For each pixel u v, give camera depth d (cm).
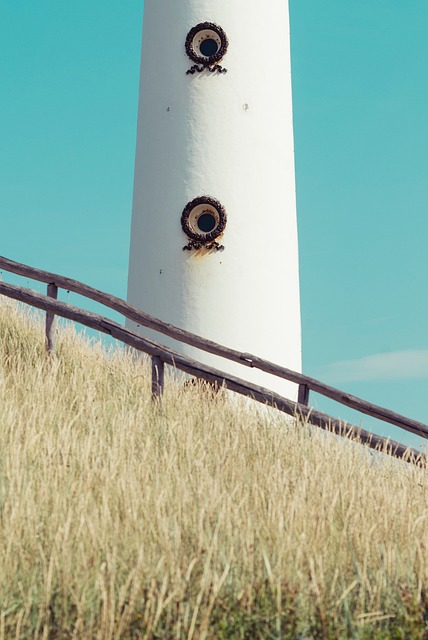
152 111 2603
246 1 2614
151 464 1047
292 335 2570
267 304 2505
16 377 1391
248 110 2559
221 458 1123
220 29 2570
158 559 780
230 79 2561
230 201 2506
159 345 1503
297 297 2625
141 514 867
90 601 718
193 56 2564
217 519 857
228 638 725
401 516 964
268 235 2534
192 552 784
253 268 2497
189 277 2481
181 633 708
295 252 2642
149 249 2539
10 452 980
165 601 711
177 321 2477
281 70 2661
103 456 1013
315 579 753
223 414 1385
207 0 2591
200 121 2541
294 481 1045
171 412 1380
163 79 2595
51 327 1595
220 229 2481
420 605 784
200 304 2467
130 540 809
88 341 1684
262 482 1030
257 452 1207
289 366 2548
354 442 1323
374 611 765
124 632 701
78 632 693
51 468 941
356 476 1120
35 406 1197
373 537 888
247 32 2597
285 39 2711
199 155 2528
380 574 788
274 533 849
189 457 1083
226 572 729
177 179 2530
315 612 748
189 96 2558
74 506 870
